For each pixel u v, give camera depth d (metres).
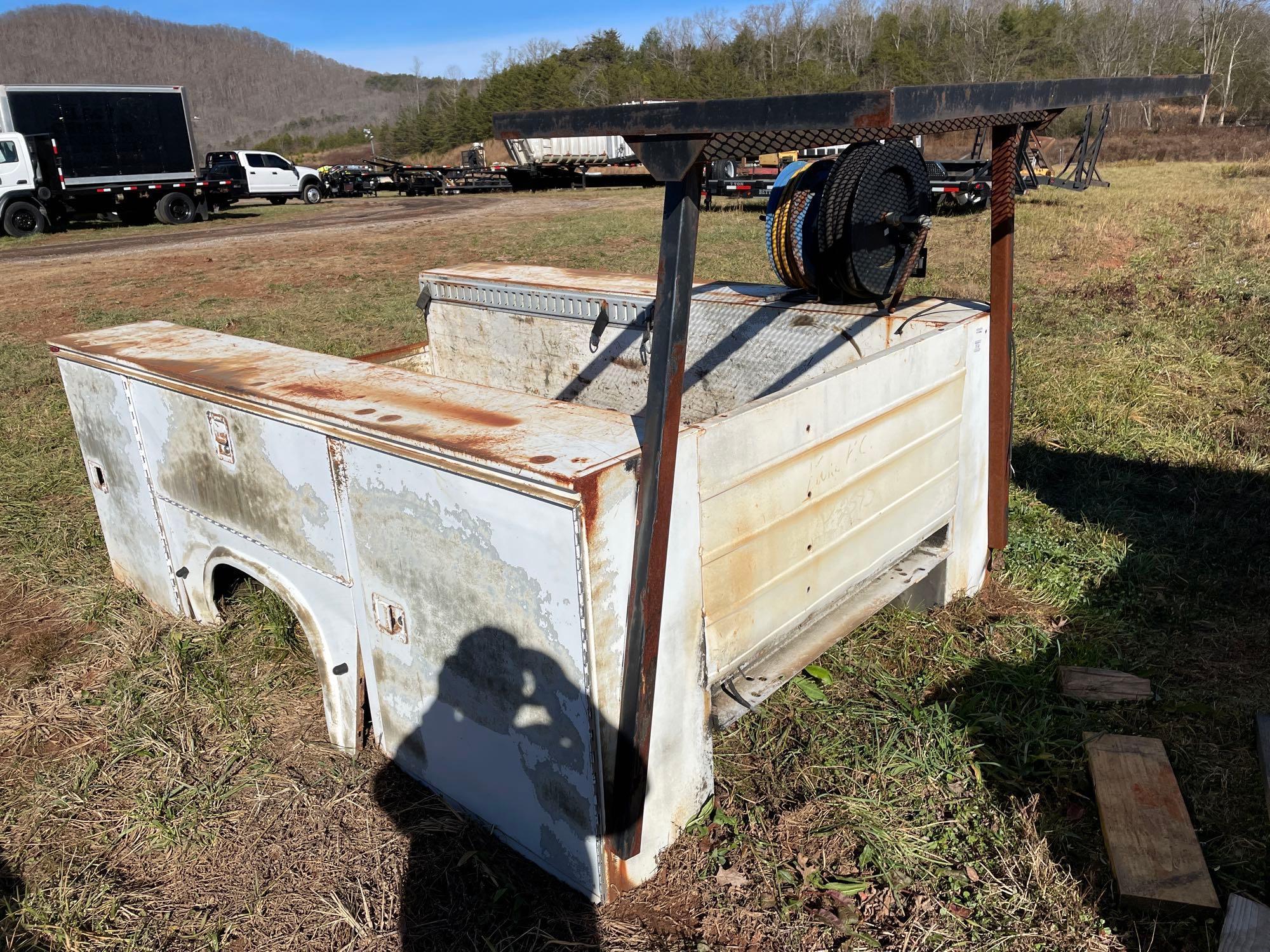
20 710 3.04
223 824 2.50
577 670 1.95
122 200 21.58
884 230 2.82
